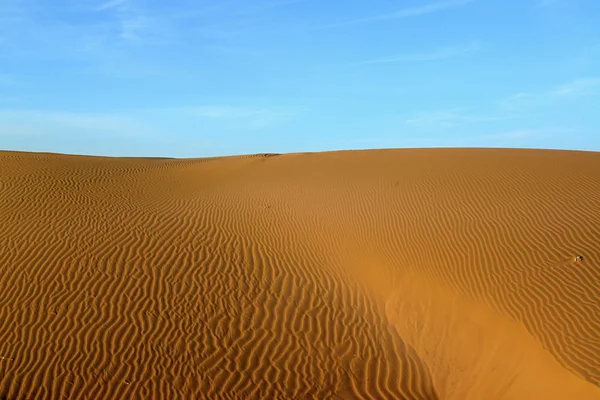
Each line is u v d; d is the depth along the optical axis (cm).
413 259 1302
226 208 1805
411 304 1173
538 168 1839
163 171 2498
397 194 1773
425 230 1431
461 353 1009
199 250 1431
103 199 1817
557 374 803
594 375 757
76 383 965
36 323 1104
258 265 1374
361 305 1228
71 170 2220
